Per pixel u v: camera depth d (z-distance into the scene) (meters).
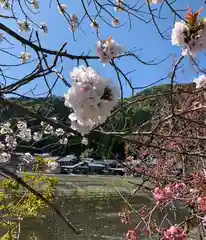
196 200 4.43
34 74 2.20
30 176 5.31
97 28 3.13
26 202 5.27
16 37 2.18
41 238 9.51
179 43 1.95
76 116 1.69
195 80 2.66
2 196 5.07
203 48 1.95
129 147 6.66
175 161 5.91
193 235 5.20
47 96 2.38
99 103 1.67
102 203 14.30
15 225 5.21
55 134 5.43
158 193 4.16
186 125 4.80
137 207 7.29
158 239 4.39
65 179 19.06
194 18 1.93
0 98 1.94
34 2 4.33
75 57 2.24
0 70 2.56
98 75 1.65
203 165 4.75
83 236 10.02
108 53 2.25
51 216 11.50
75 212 12.55
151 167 6.40
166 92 2.61
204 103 3.03
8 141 5.68
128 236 4.36
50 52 2.25
